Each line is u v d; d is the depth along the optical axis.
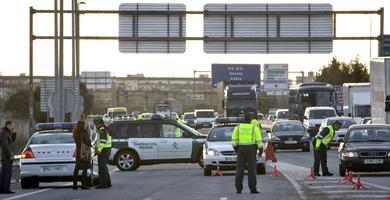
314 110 109.00
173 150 63.25
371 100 76.81
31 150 43.94
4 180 41.66
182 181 48.69
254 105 127.38
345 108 122.56
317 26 81.44
